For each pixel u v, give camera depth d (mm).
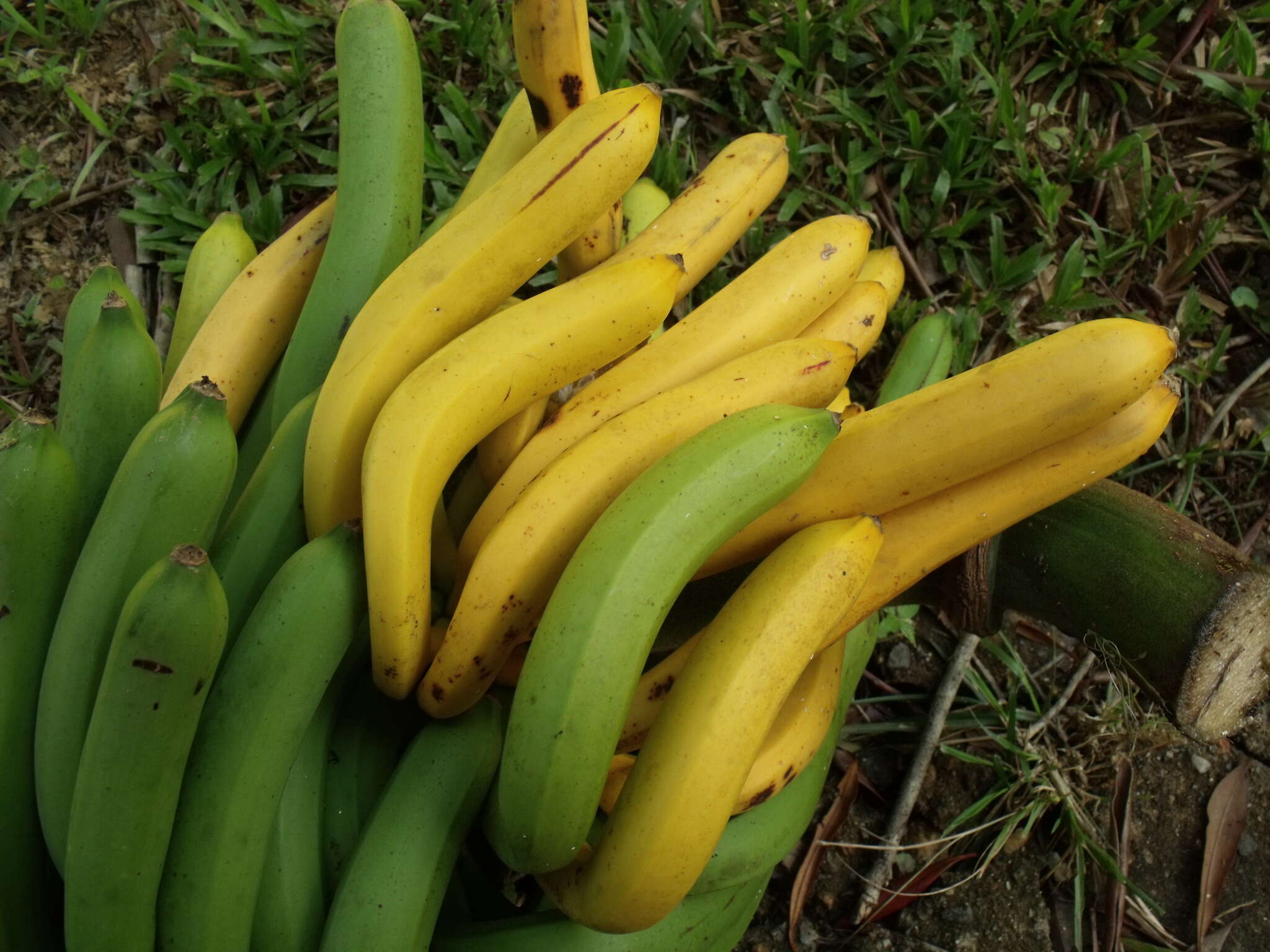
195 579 364
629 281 466
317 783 470
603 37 826
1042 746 722
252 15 823
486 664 456
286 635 426
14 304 772
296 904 450
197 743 424
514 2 496
